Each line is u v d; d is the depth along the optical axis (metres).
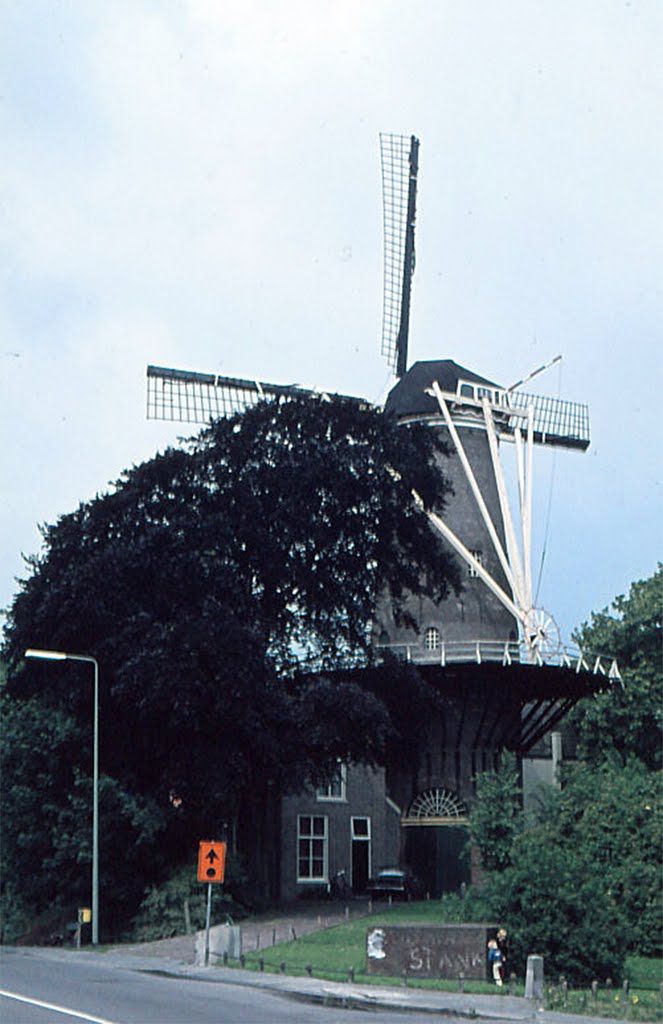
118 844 45.84
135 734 45.38
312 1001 25.59
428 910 46.75
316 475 46.81
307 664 49.56
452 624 55.28
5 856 49.69
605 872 35.78
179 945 41.47
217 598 45.22
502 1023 22.98
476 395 57.91
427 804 54.81
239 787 45.00
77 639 44.78
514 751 55.81
